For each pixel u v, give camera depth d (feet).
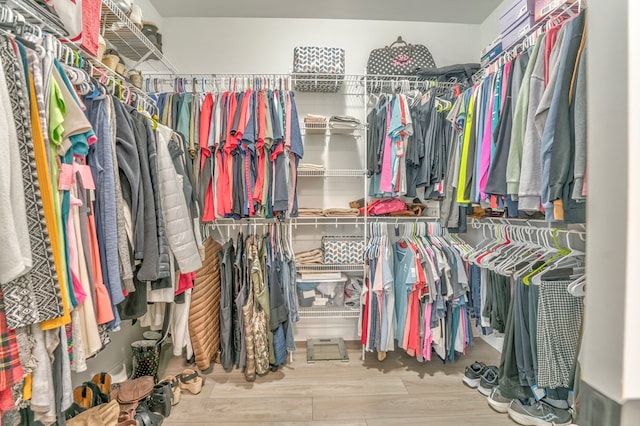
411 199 8.46
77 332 2.94
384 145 6.87
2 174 2.15
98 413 4.24
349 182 8.36
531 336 4.68
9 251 2.16
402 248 6.94
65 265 2.77
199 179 6.66
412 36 8.47
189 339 6.44
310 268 7.70
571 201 3.33
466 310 6.89
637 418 0.85
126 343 6.47
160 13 7.95
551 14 4.24
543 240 5.56
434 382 6.22
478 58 8.61
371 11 7.98
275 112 6.51
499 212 6.60
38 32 2.98
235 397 5.70
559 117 3.41
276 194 6.54
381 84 7.64
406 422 5.05
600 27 0.95
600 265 0.93
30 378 2.49
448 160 6.28
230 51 8.17
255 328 6.35
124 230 3.61
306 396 5.74
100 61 4.27
